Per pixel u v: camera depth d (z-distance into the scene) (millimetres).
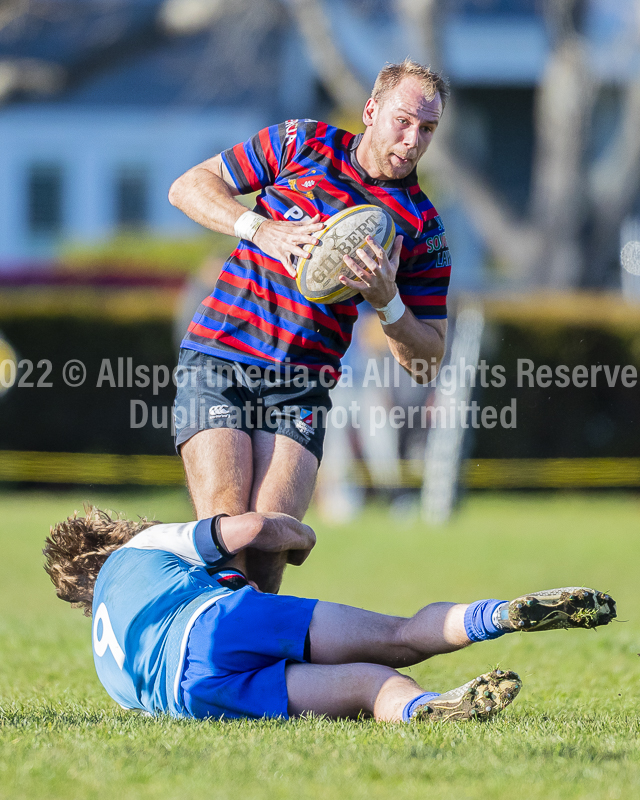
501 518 48938
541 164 76438
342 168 16375
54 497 53594
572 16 72375
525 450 55781
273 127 16859
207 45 100562
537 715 13797
